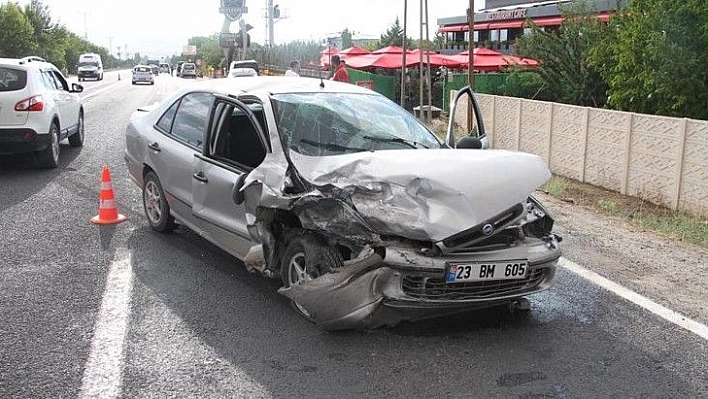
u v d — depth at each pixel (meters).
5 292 5.30
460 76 23.33
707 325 4.98
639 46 13.53
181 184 6.30
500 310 5.13
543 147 13.74
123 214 7.84
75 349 4.32
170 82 53.69
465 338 4.59
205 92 6.43
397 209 4.23
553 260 4.72
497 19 34.78
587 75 19.77
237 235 5.39
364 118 5.70
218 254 6.39
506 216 4.38
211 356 4.25
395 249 4.25
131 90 37.78
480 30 36.56
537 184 4.54
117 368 4.06
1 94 10.09
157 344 4.41
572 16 21.03
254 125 5.24
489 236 4.33
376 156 4.62
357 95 6.11
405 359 4.24
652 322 5.01
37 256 6.23
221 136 5.85
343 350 4.36
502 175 4.46
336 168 4.57
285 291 4.55
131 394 3.76
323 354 4.29
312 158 5.00
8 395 3.72
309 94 5.81
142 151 7.04
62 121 11.64
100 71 60.31
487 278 4.39
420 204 4.26
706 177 9.59
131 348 4.34
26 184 9.54
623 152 11.28
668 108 13.29
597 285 5.85
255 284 5.58
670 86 12.89
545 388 3.92
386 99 6.31
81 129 13.56
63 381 3.90
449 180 4.29
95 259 6.18
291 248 4.84
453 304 4.36
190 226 6.30
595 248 7.13
